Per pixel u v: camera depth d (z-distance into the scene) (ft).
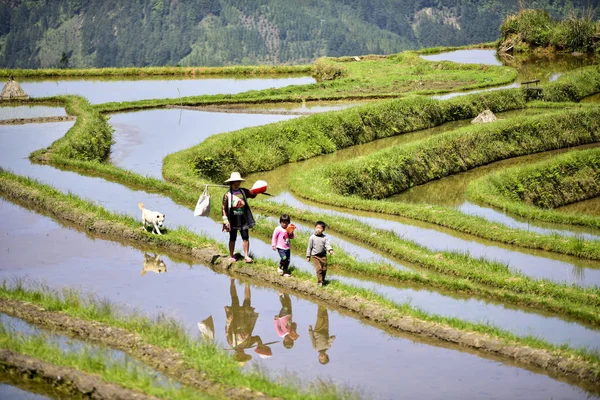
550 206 100.99
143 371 39.73
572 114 127.24
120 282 55.47
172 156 98.07
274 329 48.55
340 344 46.47
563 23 220.23
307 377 41.81
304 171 96.99
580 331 49.80
